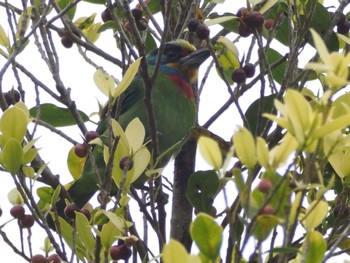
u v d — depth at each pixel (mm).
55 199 7023
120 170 6648
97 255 6352
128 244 6344
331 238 6758
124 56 7926
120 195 6477
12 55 7520
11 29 7594
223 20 7309
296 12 7477
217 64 7383
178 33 9102
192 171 8836
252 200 5023
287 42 8664
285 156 5008
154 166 7254
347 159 6551
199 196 7461
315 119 4812
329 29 7766
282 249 5164
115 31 9297
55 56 8047
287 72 7285
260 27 7340
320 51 4820
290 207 5020
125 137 6680
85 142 7207
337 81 4812
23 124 6793
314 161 5117
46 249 7523
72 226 7000
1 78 7473
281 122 4887
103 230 6363
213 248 5227
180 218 8562
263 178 5023
